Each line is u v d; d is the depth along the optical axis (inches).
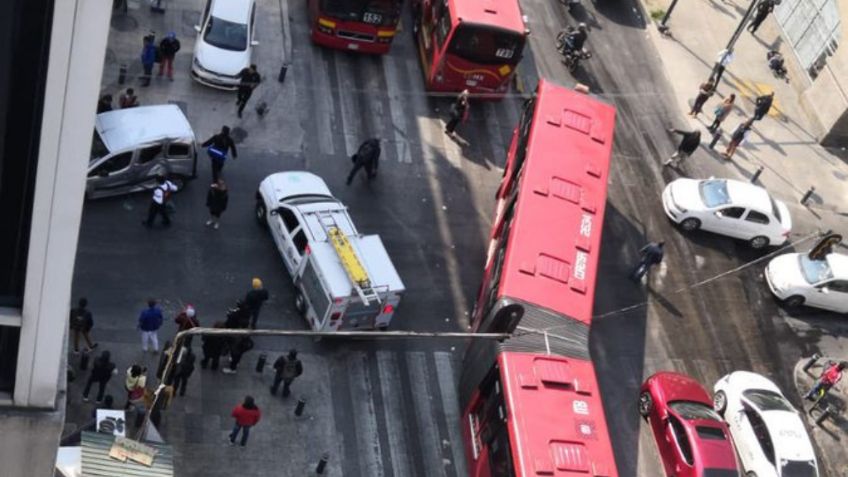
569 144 1067.3
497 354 872.3
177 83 1182.3
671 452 984.9
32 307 306.2
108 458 629.6
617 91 1380.4
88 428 721.6
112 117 1030.4
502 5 1246.3
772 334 1162.0
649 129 1342.3
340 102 1239.5
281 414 930.1
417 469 930.1
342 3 1243.2
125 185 1029.2
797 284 1169.4
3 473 343.6
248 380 944.3
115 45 1195.9
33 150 279.3
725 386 1058.7
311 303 974.4
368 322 979.9
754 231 1222.3
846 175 1376.7
